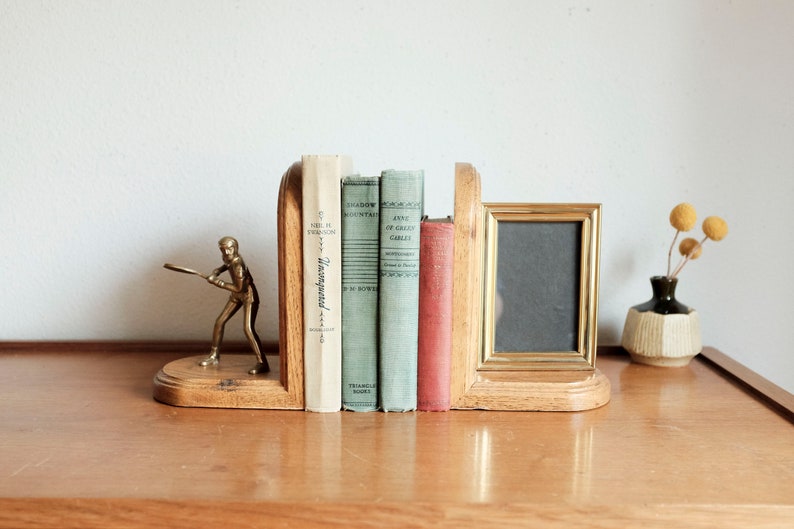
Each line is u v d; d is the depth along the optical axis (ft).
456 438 2.35
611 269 3.47
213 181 3.38
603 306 3.50
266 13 3.29
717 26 3.33
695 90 3.37
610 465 2.14
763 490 1.98
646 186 3.42
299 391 2.60
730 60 3.35
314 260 2.52
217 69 3.32
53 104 3.33
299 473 2.07
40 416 2.54
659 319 3.13
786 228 3.46
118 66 3.31
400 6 3.30
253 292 2.79
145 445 2.28
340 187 2.52
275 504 1.89
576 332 2.83
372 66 3.33
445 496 1.93
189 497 1.91
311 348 2.57
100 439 2.33
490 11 3.31
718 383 2.98
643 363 3.25
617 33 3.33
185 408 2.64
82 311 3.46
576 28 3.32
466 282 2.55
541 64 3.34
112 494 1.92
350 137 3.37
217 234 3.41
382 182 2.50
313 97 3.34
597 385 2.67
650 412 2.61
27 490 1.94
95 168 3.37
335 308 2.55
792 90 3.37
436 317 2.55
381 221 2.52
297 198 2.54
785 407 2.56
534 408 2.61
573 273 2.83
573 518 1.88
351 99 3.35
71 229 3.41
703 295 3.50
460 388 2.60
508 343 2.84
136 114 3.34
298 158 3.37
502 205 2.79
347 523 1.89
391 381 2.57
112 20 3.28
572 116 3.37
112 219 3.40
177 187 3.38
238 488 1.97
